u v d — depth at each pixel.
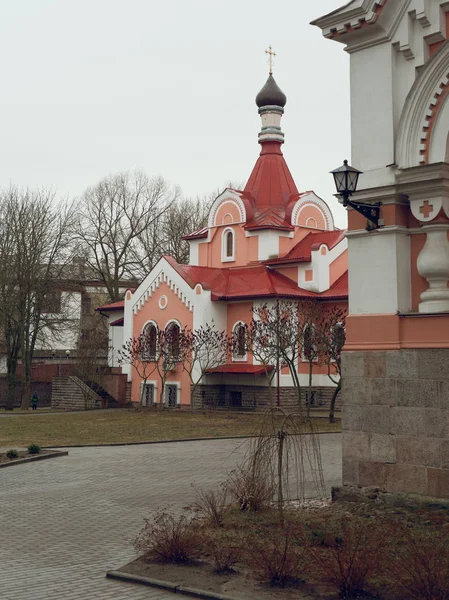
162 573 10.03
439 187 12.88
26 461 22.03
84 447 25.92
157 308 47.41
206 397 44.47
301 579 9.45
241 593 9.09
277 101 50.69
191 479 18.42
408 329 13.10
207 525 12.03
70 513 14.62
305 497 14.59
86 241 62.66
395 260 13.35
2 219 49.44
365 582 8.93
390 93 13.68
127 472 19.86
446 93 12.99
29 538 12.56
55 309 50.91
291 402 43.03
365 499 13.27
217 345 43.53
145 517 14.02
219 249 50.56
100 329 60.97
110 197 63.75
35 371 56.31
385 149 13.64
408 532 10.89
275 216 48.47
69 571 10.48
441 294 12.95
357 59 14.23
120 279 66.88
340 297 42.69
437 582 8.41
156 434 29.89
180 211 68.06
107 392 49.03
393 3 13.59
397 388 13.04
